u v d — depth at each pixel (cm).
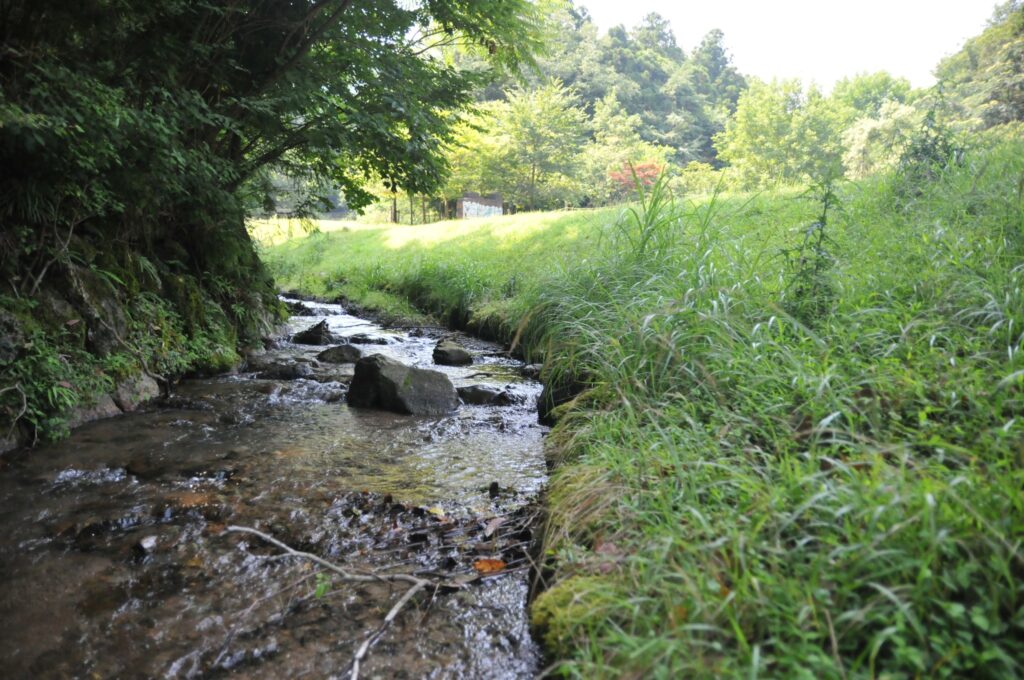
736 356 332
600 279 569
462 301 1131
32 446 442
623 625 186
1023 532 161
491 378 689
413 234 2341
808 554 179
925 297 358
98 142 468
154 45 580
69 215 561
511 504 341
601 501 257
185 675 207
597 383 414
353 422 522
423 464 412
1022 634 146
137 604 248
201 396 600
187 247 805
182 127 639
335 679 204
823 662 143
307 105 741
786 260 441
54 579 267
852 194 684
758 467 240
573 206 3866
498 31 856
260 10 747
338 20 780
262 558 283
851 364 300
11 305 469
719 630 155
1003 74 2156
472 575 264
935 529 159
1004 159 573
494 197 4003
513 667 207
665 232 584
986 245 388
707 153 6656
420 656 214
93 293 562
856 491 189
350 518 326
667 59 9344
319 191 1012
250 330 870
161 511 334
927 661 141
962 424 244
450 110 945
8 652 218
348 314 1428
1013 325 295
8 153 467
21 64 461
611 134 4894
